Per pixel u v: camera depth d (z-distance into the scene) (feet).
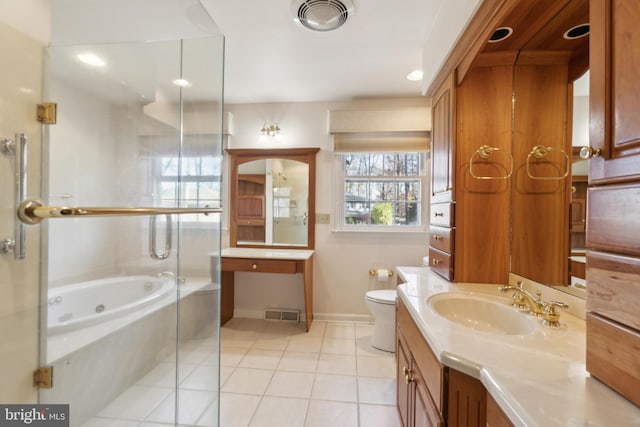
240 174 10.36
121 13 5.32
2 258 3.30
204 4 5.29
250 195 10.39
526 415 1.78
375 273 9.55
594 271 2.17
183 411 5.47
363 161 9.95
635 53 1.83
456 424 2.66
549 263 4.18
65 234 5.41
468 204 5.23
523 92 4.82
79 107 5.87
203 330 6.71
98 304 5.98
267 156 10.20
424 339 3.38
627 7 1.88
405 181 9.83
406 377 4.20
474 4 4.07
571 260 3.77
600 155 2.10
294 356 7.47
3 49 3.21
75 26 5.52
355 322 9.71
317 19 5.61
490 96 5.08
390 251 9.65
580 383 2.14
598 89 2.11
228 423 5.15
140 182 7.02
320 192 9.92
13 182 3.38
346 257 9.80
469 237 5.24
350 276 9.78
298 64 7.48
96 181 6.21
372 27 5.96
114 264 6.44
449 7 4.96
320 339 8.43
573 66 4.07
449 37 4.95
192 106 6.77
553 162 4.21
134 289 6.69
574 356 2.58
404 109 9.16
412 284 5.19
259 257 8.75
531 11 3.73
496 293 4.54
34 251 3.63
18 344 3.50
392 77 8.18
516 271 4.98
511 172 5.06
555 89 4.29
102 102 6.29
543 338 2.96
